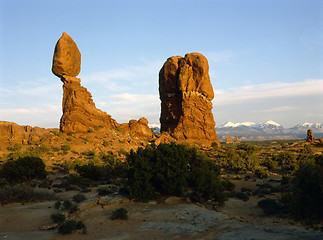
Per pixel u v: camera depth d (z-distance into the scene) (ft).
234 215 77.05
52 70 331.98
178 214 70.90
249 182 148.97
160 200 86.12
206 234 53.01
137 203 83.87
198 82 379.96
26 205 80.84
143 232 57.41
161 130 417.69
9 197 82.89
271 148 399.65
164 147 92.99
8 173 131.34
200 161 150.51
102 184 143.23
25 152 247.50
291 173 187.62
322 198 45.06
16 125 331.77
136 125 382.42
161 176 87.81
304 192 47.16
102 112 355.15
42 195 94.63
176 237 52.65
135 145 317.63
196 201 88.69
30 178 139.44
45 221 65.67
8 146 301.43
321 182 44.52
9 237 51.98
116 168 169.89
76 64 343.67
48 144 292.20
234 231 52.90
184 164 92.12
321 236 45.11
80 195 86.99
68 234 55.93
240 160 213.25
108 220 67.36
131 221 66.59
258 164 221.25
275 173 194.70
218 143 376.07
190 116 374.43
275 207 77.77
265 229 53.72
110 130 343.67
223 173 194.18
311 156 219.82
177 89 394.11
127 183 89.45
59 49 328.29
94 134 322.96
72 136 309.22
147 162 91.35
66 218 67.97
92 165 163.53
